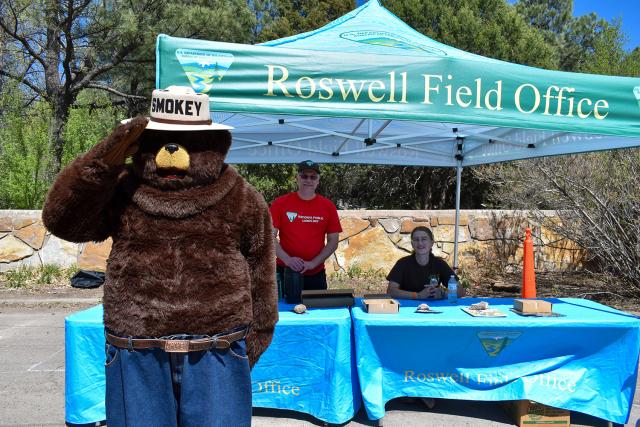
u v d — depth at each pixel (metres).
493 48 17.64
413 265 4.87
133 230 2.10
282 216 4.93
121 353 2.08
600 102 3.79
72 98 17.67
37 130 11.40
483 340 3.83
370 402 3.72
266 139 6.26
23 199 10.66
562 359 3.84
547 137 5.39
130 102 20.20
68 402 3.59
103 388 3.60
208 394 2.07
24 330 6.68
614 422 3.81
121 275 2.09
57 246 9.27
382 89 3.57
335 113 3.50
